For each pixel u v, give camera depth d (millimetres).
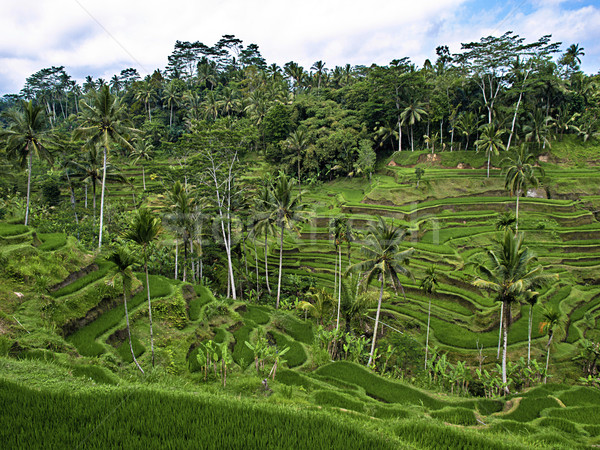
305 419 7898
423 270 43250
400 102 73562
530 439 14320
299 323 34094
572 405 21016
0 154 42406
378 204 57719
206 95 94250
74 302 20672
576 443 14641
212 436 6680
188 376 19500
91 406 7297
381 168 72438
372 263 28938
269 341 29047
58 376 11766
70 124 93312
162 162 78000
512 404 20750
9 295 18594
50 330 17469
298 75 105875
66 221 45375
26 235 22859
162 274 42250
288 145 71188
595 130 71688
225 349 18531
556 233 51344
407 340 32094
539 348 32750
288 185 38469
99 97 32875
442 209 56938
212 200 43875
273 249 53688
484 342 33156
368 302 33250
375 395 21359
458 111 75438
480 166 66125
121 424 6715
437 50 94375
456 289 39906
